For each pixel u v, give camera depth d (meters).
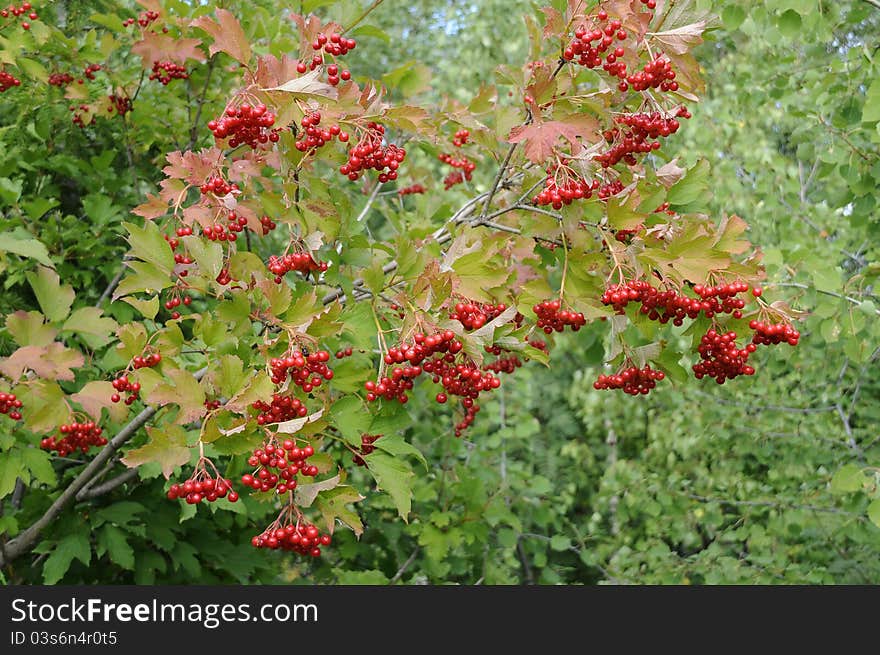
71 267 4.18
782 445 6.92
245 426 2.25
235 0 3.93
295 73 2.61
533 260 3.30
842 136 5.00
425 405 5.52
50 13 4.37
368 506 5.38
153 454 2.24
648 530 7.15
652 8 2.72
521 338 2.66
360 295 3.17
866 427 6.90
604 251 2.84
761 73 7.29
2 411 2.83
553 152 2.70
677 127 2.77
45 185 4.64
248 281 2.70
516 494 6.12
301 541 2.37
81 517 3.64
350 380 2.63
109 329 2.96
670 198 3.03
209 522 4.23
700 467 7.25
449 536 4.89
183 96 4.49
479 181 8.27
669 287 2.73
